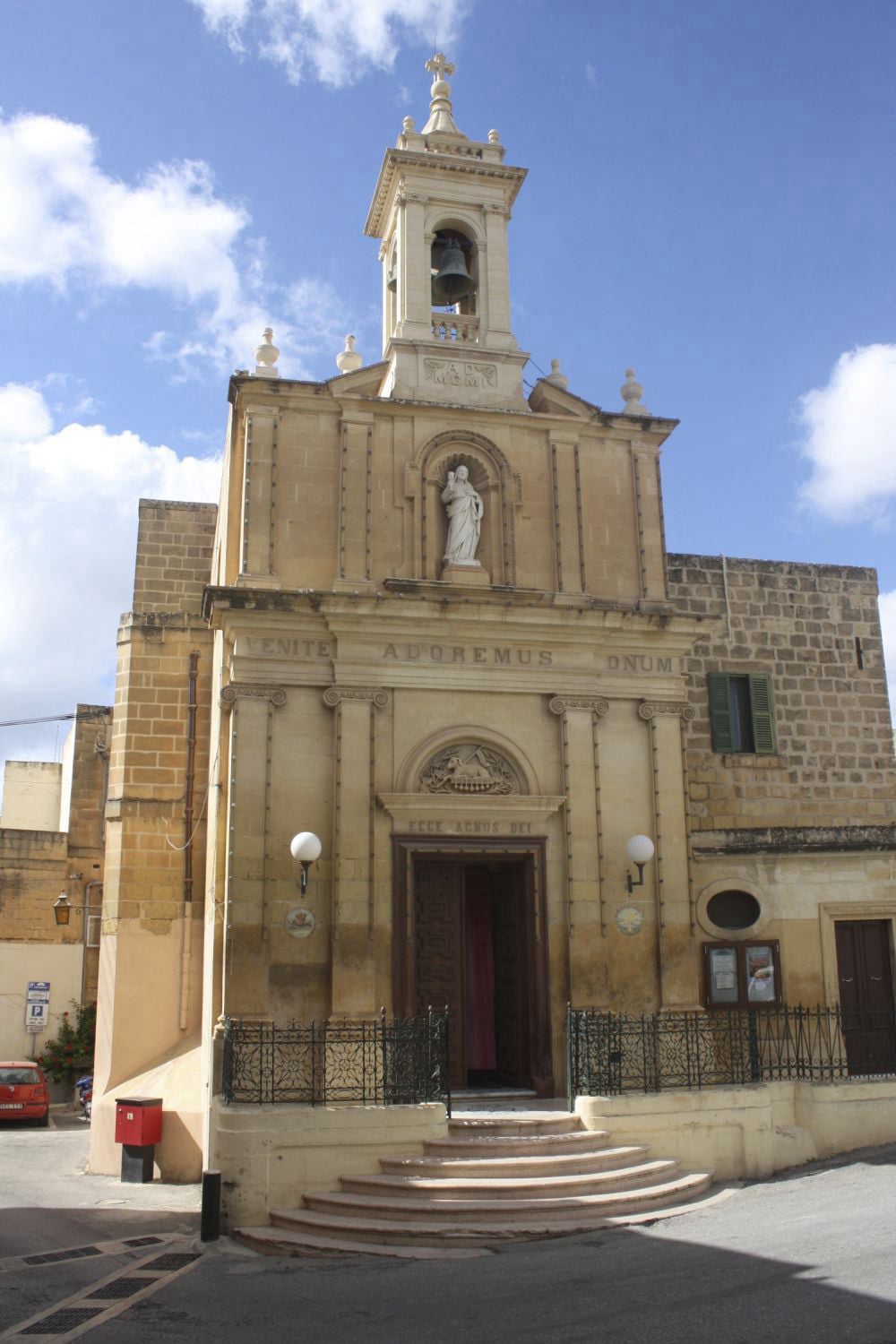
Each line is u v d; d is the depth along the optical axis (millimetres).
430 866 18141
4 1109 26906
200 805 21859
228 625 17234
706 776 22094
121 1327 10156
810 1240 11656
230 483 19500
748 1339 8984
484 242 20797
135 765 21828
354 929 16625
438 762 17797
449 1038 16969
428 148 21000
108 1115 19641
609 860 18047
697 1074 16047
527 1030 17391
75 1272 12164
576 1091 15727
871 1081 16750
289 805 16969
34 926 32844
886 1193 13648
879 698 23578
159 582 23328
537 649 18438
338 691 17375
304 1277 11742
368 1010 16391
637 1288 10562
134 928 20969
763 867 19766
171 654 22625
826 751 22938
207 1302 10914
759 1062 16484
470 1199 13398
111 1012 20500
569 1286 10797
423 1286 11148
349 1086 15508
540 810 17781
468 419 19312
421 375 19641
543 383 19984
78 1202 16016
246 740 16922
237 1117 13930
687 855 18297
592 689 18469
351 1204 13336
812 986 19484
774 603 23422
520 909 17891
